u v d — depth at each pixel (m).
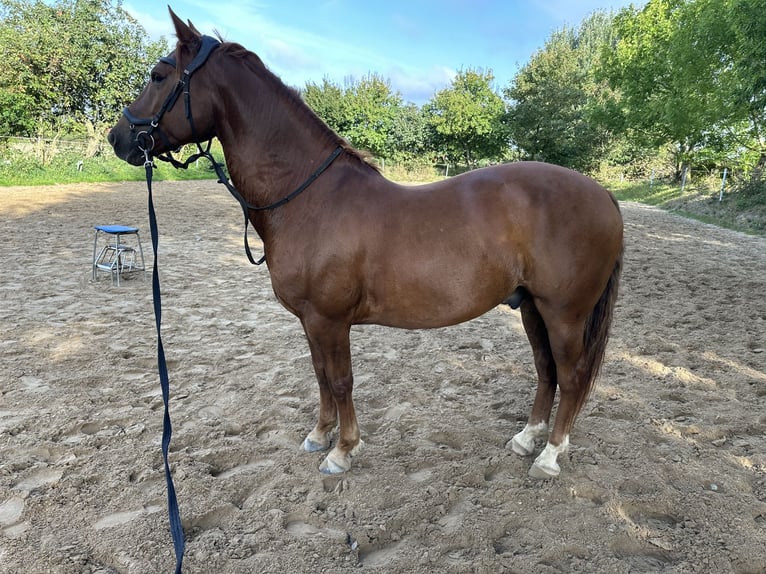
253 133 2.23
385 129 31.75
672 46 14.55
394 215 2.14
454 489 2.32
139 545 1.94
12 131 18.47
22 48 19.28
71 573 1.80
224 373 3.67
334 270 2.14
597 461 2.55
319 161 2.23
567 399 2.39
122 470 2.43
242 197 2.34
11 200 12.25
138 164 2.31
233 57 2.20
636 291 6.18
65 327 4.47
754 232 11.52
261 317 5.00
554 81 26.77
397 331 4.75
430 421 3.00
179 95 2.16
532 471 2.43
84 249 7.69
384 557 1.93
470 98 30.20
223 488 2.32
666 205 17.31
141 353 3.96
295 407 3.16
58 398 3.15
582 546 1.97
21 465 2.45
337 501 2.26
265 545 1.97
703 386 3.49
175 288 5.94
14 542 1.93
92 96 21.94
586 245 2.15
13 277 6.04
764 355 4.06
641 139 18.61
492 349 4.32
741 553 1.93
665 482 2.39
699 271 7.30
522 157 30.09
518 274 2.21
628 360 4.00
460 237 2.11
